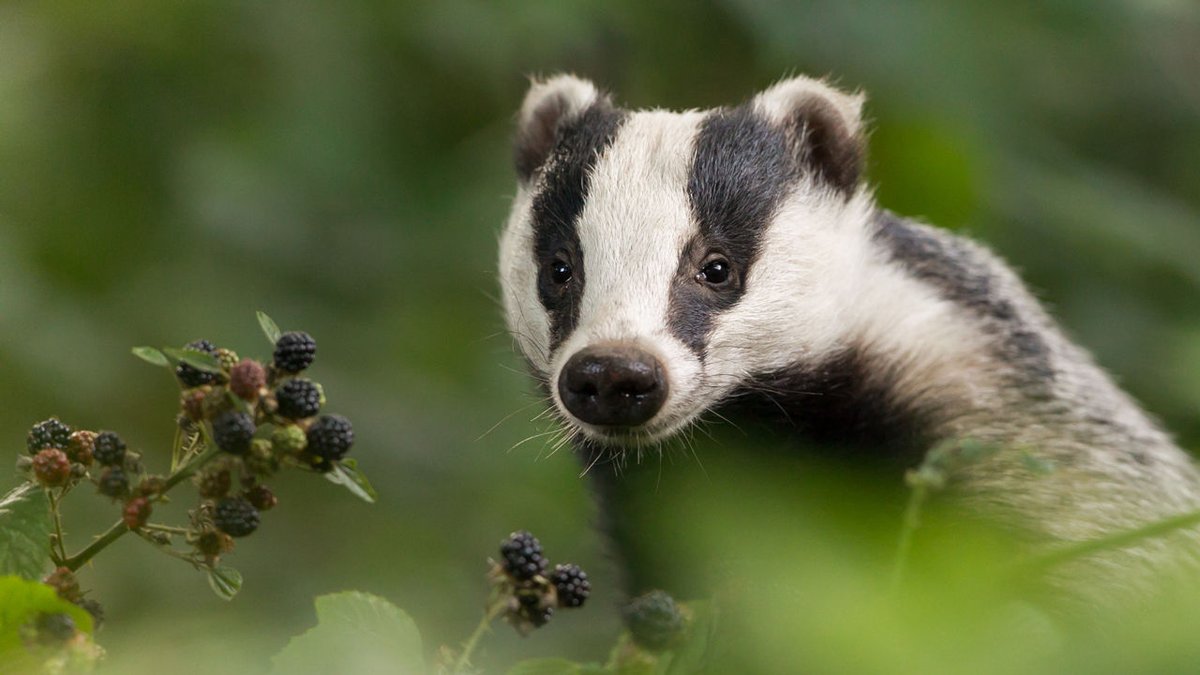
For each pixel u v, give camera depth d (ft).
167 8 40.01
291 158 41.04
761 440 29.84
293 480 40.47
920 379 30.12
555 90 33.96
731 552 14.20
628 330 26.76
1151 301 41.78
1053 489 29.14
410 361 41.57
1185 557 30.89
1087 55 43.60
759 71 40.98
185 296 39.68
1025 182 39.96
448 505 39.65
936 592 13.24
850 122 31.91
